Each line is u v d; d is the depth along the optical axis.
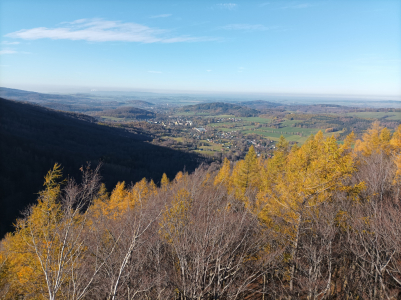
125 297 7.48
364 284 9.83
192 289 8.18
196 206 11.44
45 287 8.65
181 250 8.56
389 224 8.99
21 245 9.60
